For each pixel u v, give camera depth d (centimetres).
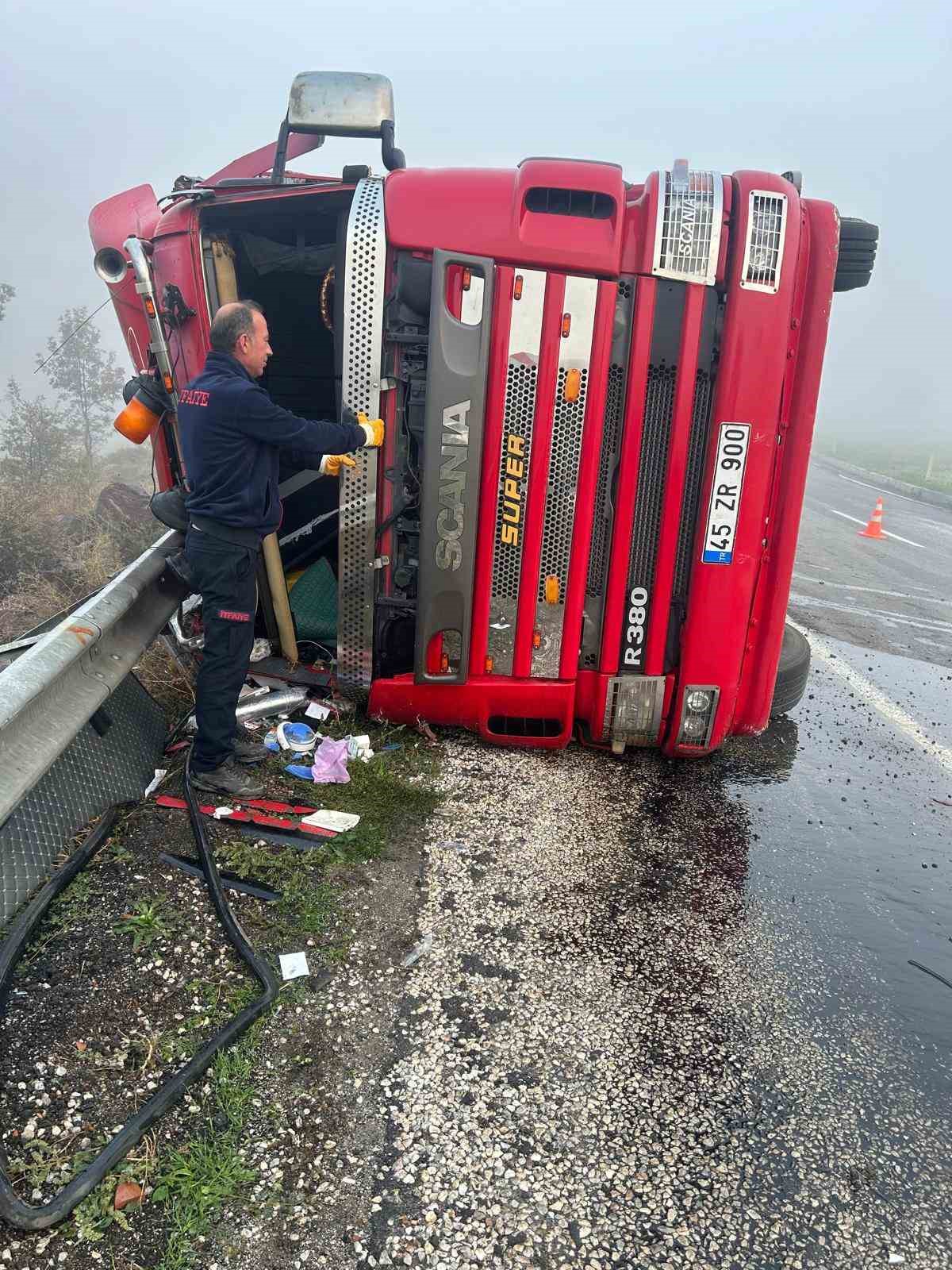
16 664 262
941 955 288
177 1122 196
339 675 395
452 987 248
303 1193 183
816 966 275
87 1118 193
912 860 349
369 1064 218
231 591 307
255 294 455
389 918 275
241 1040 220
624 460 357
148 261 354
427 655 377
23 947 237
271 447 309
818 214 352
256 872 286
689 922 291
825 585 885
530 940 272
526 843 328
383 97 368
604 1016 243
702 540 366
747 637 391
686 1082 223
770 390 351
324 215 385
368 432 346
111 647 333
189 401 302
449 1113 206
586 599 379
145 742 346
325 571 429
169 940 250
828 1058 236
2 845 251
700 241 335
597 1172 195
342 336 352
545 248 333
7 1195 170
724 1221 187
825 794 403
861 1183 199
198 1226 173
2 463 977
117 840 292
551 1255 176
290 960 249
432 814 340
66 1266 164
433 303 335
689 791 388
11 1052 207
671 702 395
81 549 704
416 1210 182
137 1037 216
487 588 371
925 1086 229
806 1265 179
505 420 350
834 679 581
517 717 395
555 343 342
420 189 338
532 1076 220
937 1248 185
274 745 370
